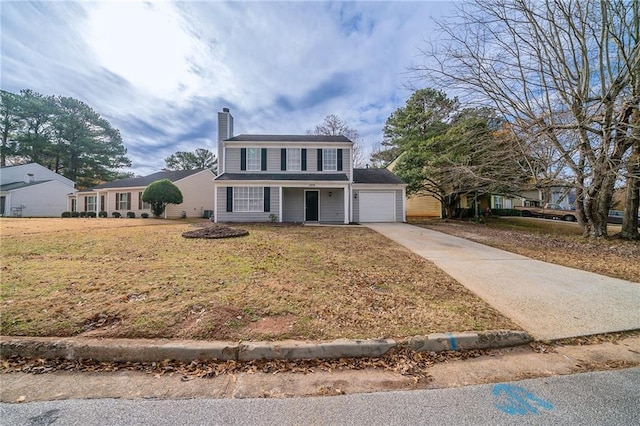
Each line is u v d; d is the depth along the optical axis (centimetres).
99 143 3178
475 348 296
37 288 392
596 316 369
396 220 1644
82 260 577
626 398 214
